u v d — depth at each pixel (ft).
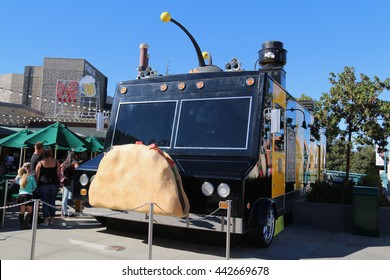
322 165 39.86
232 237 18.54
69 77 95.35
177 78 20.36
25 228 21.81
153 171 16.20
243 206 15.64
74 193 19.58
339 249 19.29
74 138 33.50
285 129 22.80
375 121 33.22
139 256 16.47
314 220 25.71
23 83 103.60
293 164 25.17
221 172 16.65
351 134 34.91
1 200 22.76
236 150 17.58
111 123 21.54
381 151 35.19
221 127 18.34
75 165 27.73
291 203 24.91
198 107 19.29
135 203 16.34
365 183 31.42
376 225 22.62
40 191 22.88
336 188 27.09
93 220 25.18
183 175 16.92
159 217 17.17
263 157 18.15
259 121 17.69
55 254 16.48
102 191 17.28
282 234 22.67
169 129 19.56
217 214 15.97
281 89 21.58
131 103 21.34
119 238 19.88
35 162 23.50
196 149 18.43
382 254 18.43
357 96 32.96
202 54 25.17
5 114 67.56
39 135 32.40
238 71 18.90
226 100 18.70
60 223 23.94
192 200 16.53
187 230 19.47
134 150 16.97
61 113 81.82
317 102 36.22
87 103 87.40
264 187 18.33
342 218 24.97
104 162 17.53
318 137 36.78
